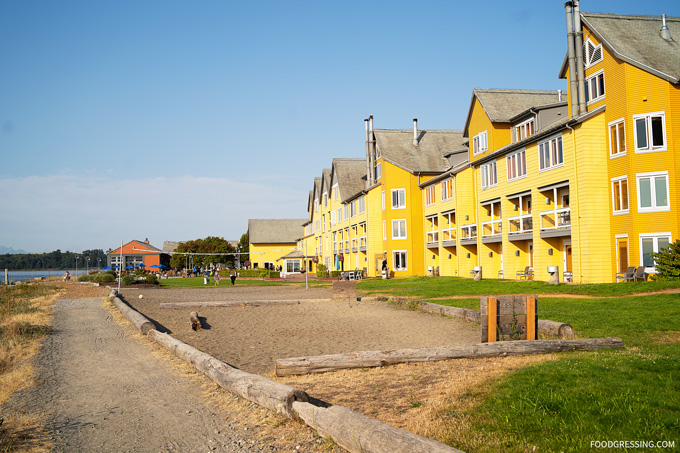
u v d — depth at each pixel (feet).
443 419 22.03
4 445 21.98
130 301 97.09
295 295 107.96
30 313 76.48
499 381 26.99
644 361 28.02
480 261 119.14
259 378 28.43
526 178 100.68
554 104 102.47
